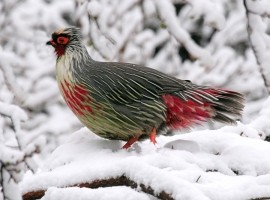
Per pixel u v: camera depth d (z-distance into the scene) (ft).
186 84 35.86
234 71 57.88
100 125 36.45
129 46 56.80
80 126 54.75
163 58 57.57
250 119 56.90
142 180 23.45
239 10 59.36
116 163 25.43
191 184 22.56
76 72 36.91
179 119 35.88
